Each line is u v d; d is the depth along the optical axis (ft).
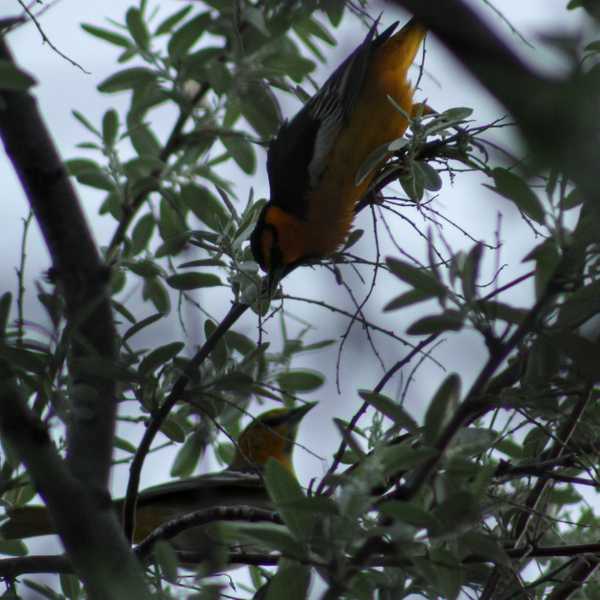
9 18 21.25
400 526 15.24
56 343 20.21
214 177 33.65
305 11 28.22
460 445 16.30
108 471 20.02
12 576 24.39
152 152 34.27
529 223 19.07
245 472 31.30
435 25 8.40
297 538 15.57
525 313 15.07
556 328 15.48
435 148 28.48
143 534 31.55
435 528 14.69
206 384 24.12
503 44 8.18
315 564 15.37
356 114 40.68
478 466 16.06
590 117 7.80
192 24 32.76
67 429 20.44
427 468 15.37
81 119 33.37
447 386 15.51
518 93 8.00
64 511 17.63
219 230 28.68
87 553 17.65
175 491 30.60
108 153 33.09
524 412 22.62
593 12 10.42
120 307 26.20
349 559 15.66
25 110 21.35
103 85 33.47
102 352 21.57
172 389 24.09
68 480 17.81
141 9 34.22
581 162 7.80
